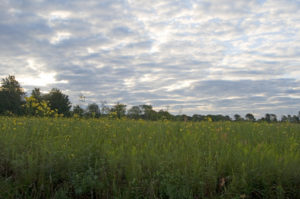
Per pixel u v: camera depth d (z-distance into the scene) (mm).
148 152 3938
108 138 5219
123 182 3449
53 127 6465
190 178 3230
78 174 3443
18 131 5465
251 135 5875
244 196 2967
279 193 3018
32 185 3445
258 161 3477
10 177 3504
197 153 3906
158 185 3283
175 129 6375
